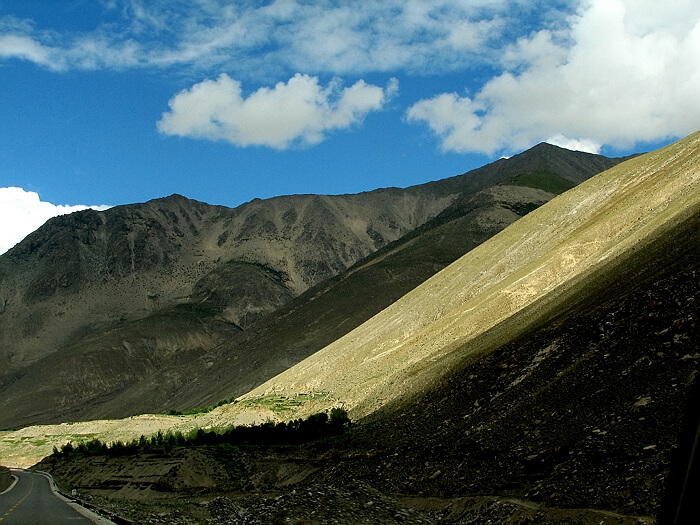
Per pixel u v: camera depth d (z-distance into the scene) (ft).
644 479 64.95
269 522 87.51
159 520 106.01
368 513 88.79
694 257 115.55
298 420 226.99
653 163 315.58
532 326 164.86
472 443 109.70
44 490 180.65
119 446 261.85
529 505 74.95
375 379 272.72
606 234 262.47
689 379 78.38
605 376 98.37
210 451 207.72
